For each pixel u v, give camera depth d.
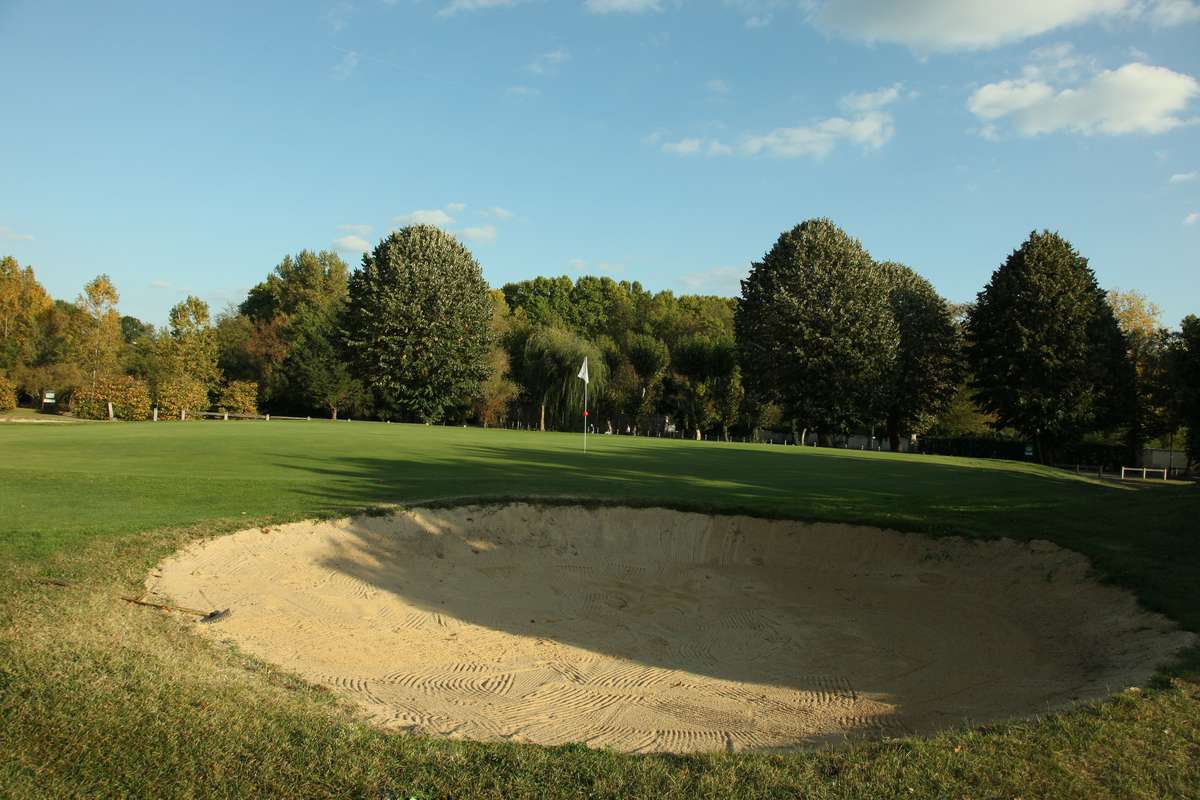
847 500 16.70
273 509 13.46
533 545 14.45
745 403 64.69
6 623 7.43
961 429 64.12
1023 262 47.72
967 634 10.39
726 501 16.19
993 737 5.73
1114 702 6.37
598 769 5.21
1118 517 13.97
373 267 55.66
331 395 68.12
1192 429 40.50
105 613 8.34
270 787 4.88
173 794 4.75
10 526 11.23
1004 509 15.47
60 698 5.89
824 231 53.75
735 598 12.32
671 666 9.18
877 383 51.06
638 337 71.12
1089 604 10.55
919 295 56.75
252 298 103.88
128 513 12.59
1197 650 7.78
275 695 6.71
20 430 30.84
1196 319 40.12
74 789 4.75
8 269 68.12
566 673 8.78
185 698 6.16
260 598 10.41
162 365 61.84
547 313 95.44
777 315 51.94
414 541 13.52
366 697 7.48
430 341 54.81
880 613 11.49
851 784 4.99
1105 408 47.06
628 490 17.23
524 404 65.62
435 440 30.56
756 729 7.14
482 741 6.23
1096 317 46.75
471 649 9.53
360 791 4.87
